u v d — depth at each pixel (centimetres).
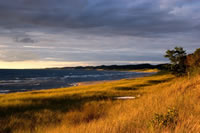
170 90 940
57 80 10450
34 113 1031
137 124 395
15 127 765
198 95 661
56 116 973
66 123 740
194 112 432
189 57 3506
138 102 881
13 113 1096
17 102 1482
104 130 365
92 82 8450
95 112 955
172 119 379
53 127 646
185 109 473
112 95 2030
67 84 7806
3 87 6844
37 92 2964
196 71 1412
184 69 3956
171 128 327
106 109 1003
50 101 1659
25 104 1427
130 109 730
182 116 393
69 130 456
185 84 948
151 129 329
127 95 1952
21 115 1002
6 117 958
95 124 456
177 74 4197
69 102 1602
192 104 523
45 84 7956
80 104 1359
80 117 880
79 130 417
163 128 331
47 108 1277
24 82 9112
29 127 746
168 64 4466
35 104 1462
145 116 481
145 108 605
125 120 454
